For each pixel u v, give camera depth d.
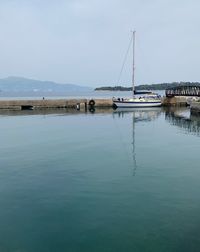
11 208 16.45
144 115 66.44
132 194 18.19
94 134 40.66
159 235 13.44
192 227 14.08
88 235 13.56
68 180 20.98
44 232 13.90
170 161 26.00
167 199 17.39
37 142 35.22
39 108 83.69
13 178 21.58
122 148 31.50
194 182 20.34
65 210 16.08
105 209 16.14
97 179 21.11
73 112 73.94
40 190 19.08
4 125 50.72
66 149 31.17
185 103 90.38
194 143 34.25
